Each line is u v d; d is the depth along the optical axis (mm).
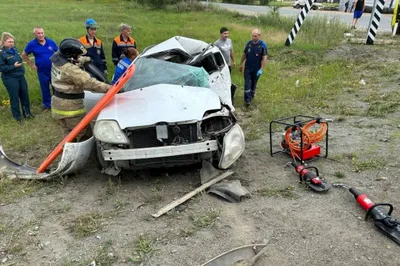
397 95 7352
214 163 4434
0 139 5906
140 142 4051
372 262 2879
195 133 4078
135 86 4902
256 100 7637
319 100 7383
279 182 4176
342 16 21828
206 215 3586
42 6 29219
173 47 5871
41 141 5816
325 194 3877
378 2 12688
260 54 7121
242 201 3824
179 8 26797
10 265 3000
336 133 5609
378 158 4629
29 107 6984
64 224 3559
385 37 14594
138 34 14875
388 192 3840
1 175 4449
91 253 3113
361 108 6766
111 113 4191
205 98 4473
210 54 5812
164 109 4141
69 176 4527
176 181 4324
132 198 3984
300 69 10500
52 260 3051
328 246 3076
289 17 18453
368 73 9484
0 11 24328
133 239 3277
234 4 39312
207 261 2926
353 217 3453
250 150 5121
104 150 3998
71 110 4707
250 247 2986
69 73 4461
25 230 3475
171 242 3221
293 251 3041
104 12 24875
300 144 4496
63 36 13898
